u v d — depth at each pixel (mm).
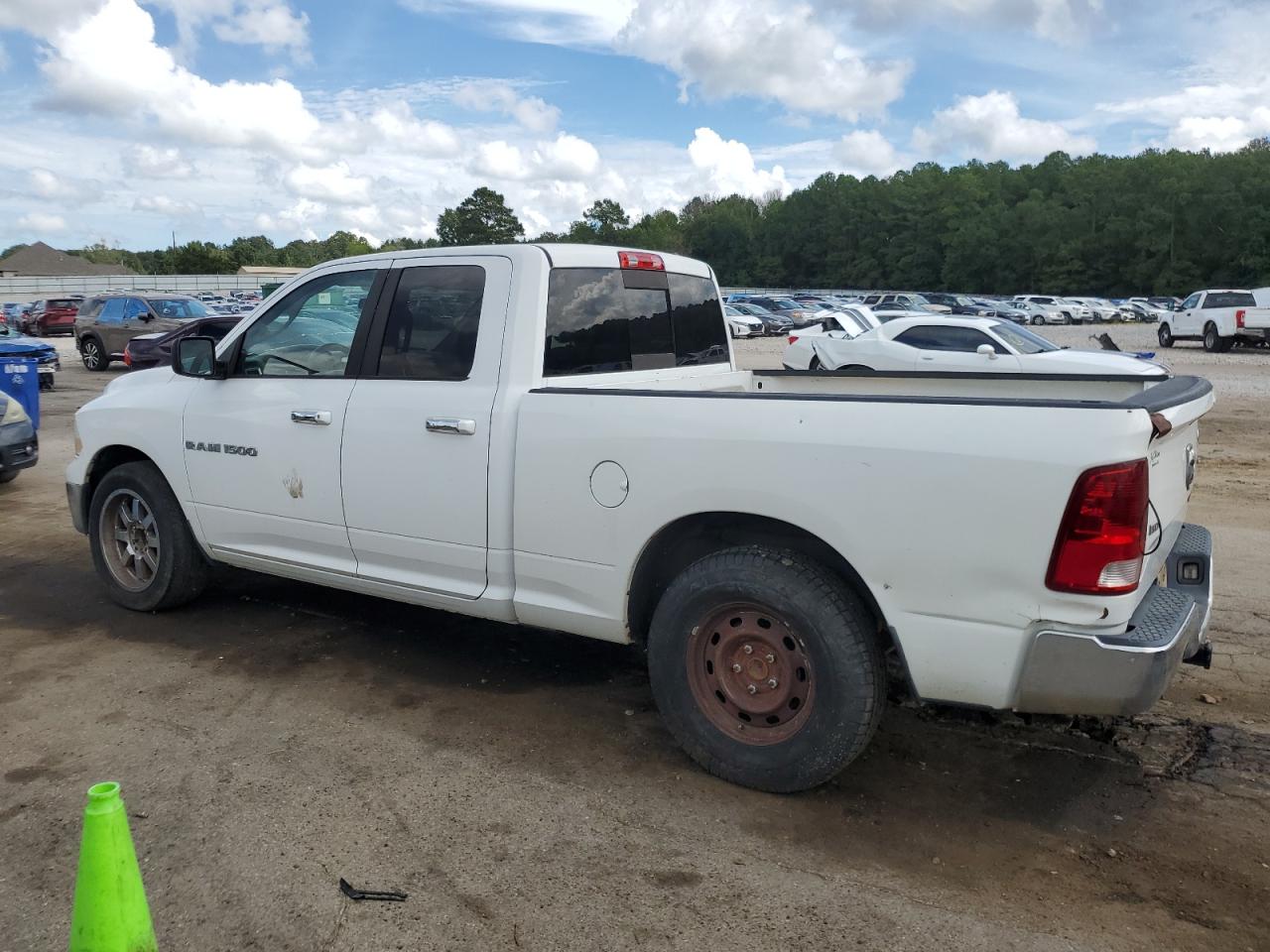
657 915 2893
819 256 128625
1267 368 22703
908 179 125125
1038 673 3092
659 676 3787
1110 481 2945
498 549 4102
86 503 5867
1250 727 4113
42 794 3588
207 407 5078
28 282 85750
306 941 2779
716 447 3520
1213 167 95188
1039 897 2984
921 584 3227
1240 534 7363
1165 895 2992
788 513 3408
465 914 2896
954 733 4113
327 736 4086
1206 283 93438
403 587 4473
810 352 16672
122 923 2164
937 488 3152
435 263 4375
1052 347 14492
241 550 5102
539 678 4738
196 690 4562
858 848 3264
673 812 3486
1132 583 3021
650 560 3877
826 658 3396
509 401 4047
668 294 4910
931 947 2748
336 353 4645
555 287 4215
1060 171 119062
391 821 3412
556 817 3445
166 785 3652
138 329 23234
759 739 3613
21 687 4586
